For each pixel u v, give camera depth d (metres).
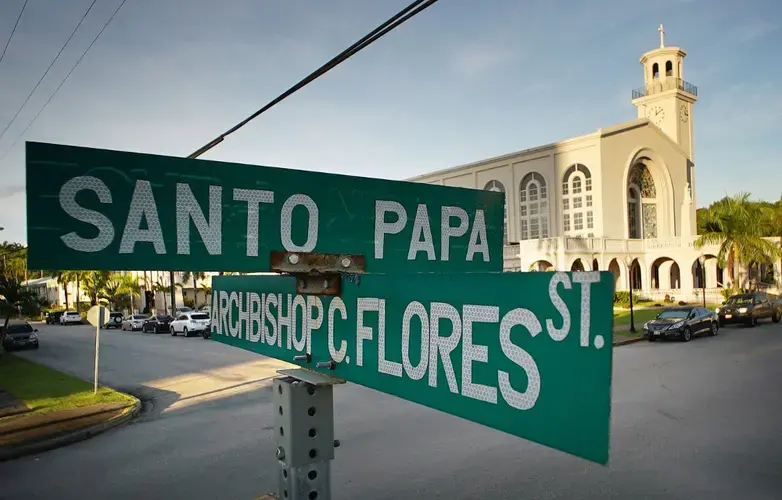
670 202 43.31
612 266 39.56
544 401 1.10
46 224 1.54
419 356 1.48
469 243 2.38
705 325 21.05
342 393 12.01
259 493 6.48
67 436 9.33
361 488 6.41
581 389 1.02
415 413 9.99
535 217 41.81
